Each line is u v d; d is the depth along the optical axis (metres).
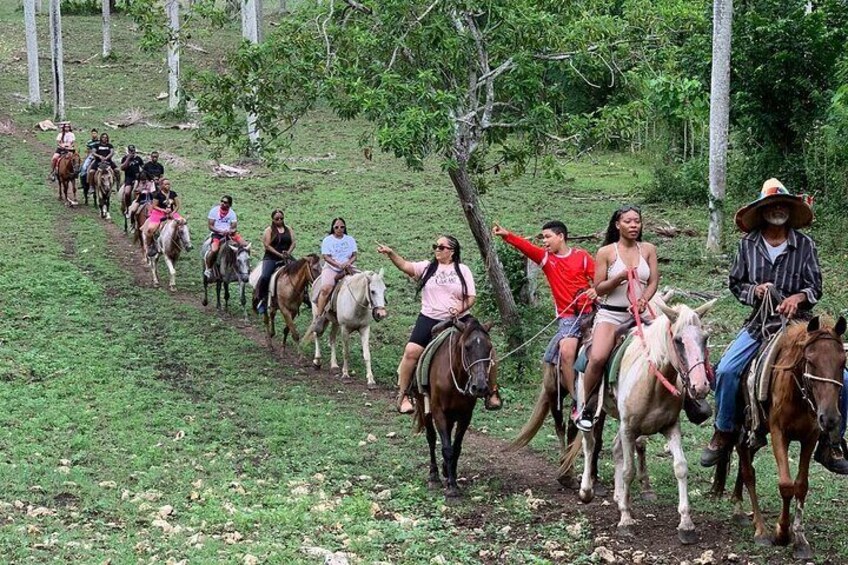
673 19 21.84
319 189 33.88
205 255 22.31
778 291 9.43
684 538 9.68
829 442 8.95
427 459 13.29
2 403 14.54
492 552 9.70
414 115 15.18
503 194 32.06
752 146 26.48
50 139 41.75
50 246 26.67
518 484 12.16
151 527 10.02
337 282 17.89
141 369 17.12
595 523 10.48
